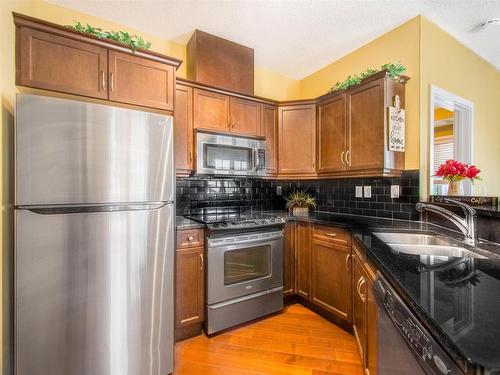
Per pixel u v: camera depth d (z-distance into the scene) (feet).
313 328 7.04
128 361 4.90
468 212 4.87
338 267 6.82
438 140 10.77
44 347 4.26
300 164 8.88
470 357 1.61
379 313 3.67
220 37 7.99
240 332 6.87
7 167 4.34
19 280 4.10
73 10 6.64
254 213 9.13
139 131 5.04
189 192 8.57
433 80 7.17
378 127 6.72
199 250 6.69
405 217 7.11
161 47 7.97
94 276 4.60
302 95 10.91
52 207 4.31
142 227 5.03
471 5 6.48
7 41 4.33
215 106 7.85
